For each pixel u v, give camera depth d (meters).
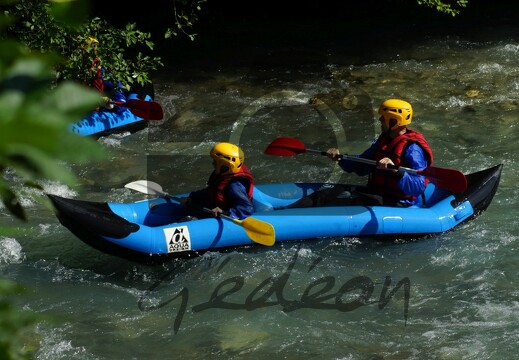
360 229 8.82
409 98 14.59
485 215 9.54
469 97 14.42
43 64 0.91
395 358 6.66
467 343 6.86
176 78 16.52
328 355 6.75
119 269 8.40
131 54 18.45
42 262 8.49
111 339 7.08
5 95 0.85
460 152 11.80
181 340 7.08
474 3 21.69
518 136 12.34
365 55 17.73
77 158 0.88
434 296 7.77
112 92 12.95
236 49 18.61
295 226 8.71
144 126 13.22
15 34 9.70
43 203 1.50
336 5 21.97
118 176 11.32
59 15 0.94
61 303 7.71
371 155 9.55
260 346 6.93
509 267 8.27
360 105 14.42
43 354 6.77
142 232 8.24
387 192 9.30
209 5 21.94
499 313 7.36
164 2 21.81
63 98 0.88
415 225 8.91
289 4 22.00
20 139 0.83
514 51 17.38
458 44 18.16
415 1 21.83
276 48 18.61
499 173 9.73
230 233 8.55
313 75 16.42
